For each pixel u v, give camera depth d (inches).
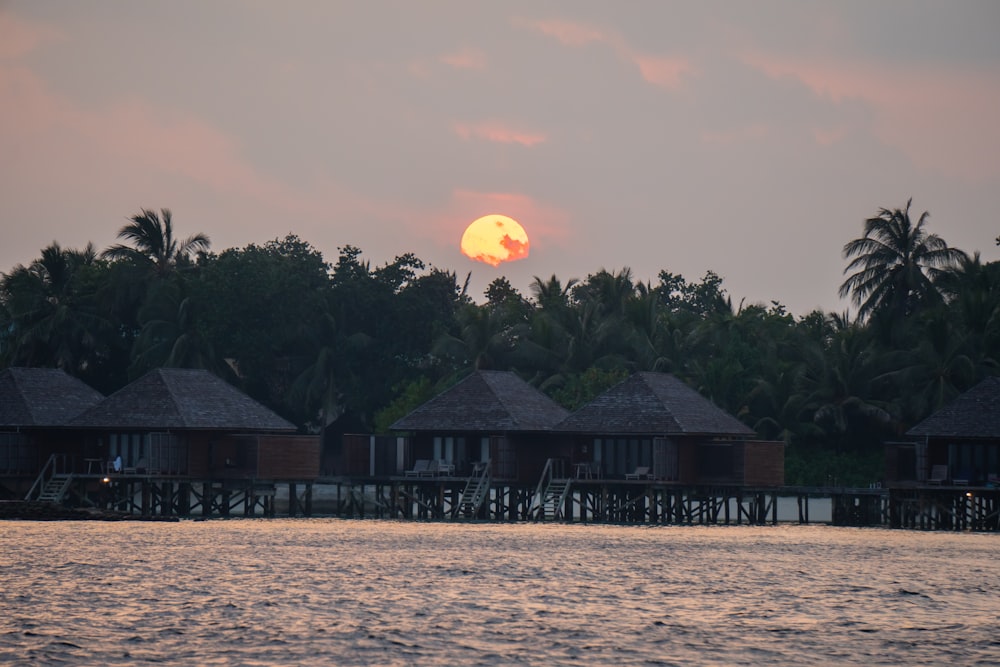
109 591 5511.8
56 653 4259.4
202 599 5339.6
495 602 5383.9
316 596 5472.4
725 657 4357.8
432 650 4389.8
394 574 6240.2
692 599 5561.0
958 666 4266.7
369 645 4448.8
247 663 4180.6
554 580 6112.2
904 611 5315.0
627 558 7175.2
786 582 6176.2
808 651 4466.0
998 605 5506.9
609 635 4682.6
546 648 4448.8
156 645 4402.1
